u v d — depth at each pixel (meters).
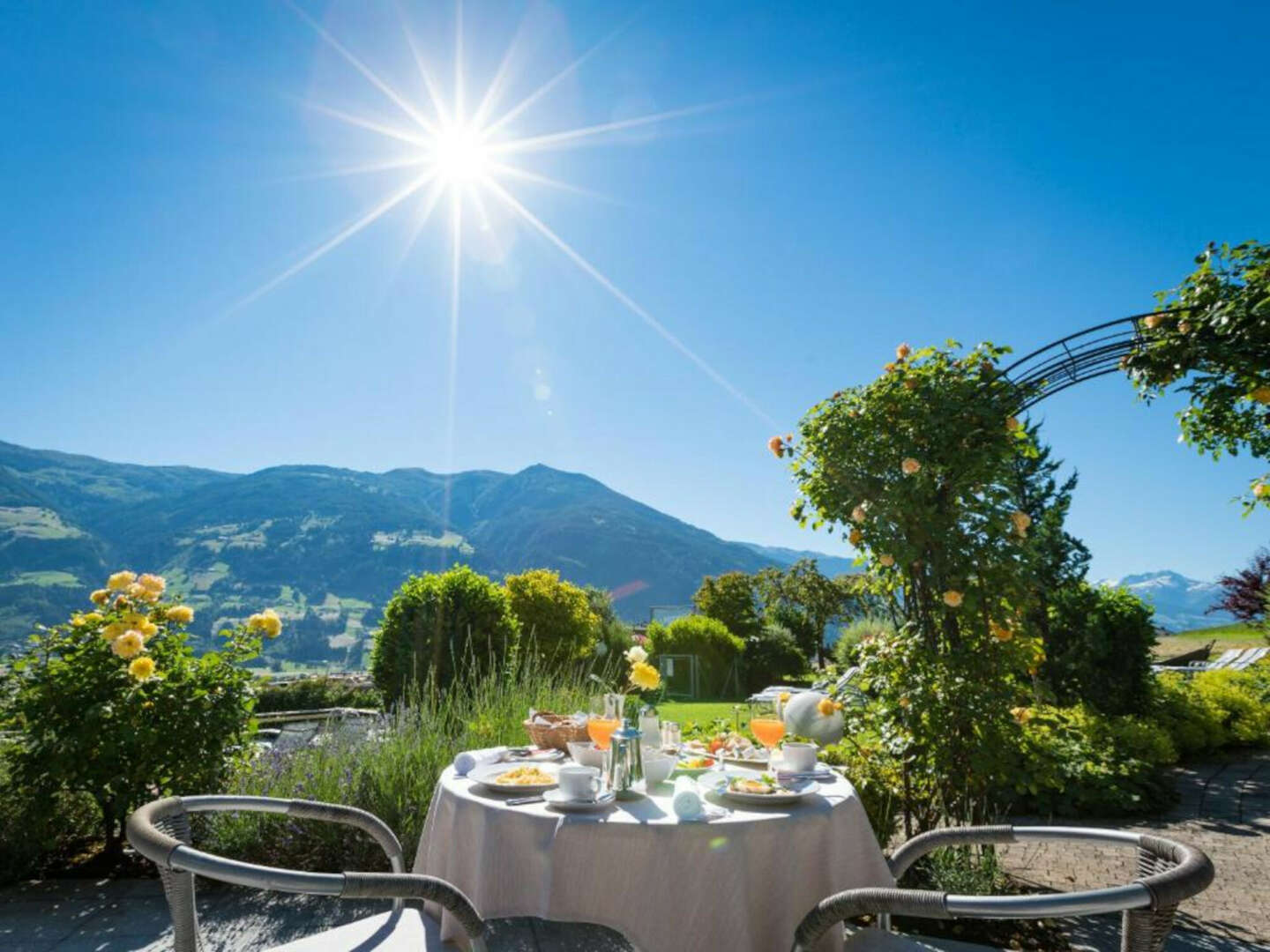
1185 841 5.42
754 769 3.33
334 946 2.33
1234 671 11.88
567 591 12.30
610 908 2.31
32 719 4.55
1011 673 4.39
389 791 4.55
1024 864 4.77
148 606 5.10
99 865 4.67
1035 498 10.42
